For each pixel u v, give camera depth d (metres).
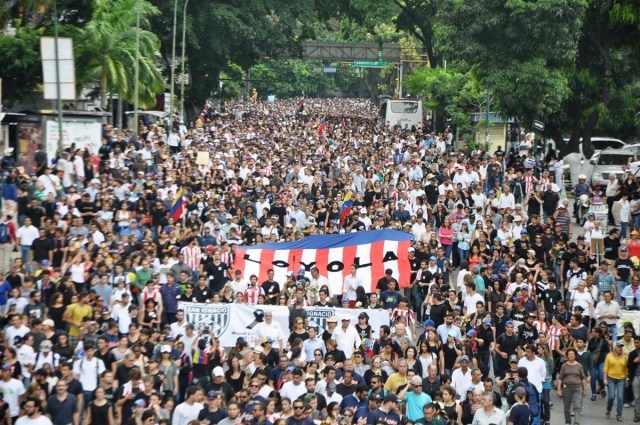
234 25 85.94
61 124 43.81
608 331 28.20
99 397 21.84
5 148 52.09
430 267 31.94
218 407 21.25
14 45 58.22
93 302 27.20
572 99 56.91
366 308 28.16
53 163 44.19
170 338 24.11
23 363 24.31
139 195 38.91
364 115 149.25
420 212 36.56
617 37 55.94
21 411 21.58
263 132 81.56
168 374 23.78
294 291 28.69
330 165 52.94
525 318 27.55
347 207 39.78
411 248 31.69
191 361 25.22
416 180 43.09
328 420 21.33
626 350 26.69
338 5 102.62
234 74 96.62
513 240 36.06
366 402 21.70
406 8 95.62
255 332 26.38
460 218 37.94
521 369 23.70
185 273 29.80
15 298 27.91
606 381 26.69
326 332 25.94
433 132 88.69
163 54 87.88
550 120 57.53
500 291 29.72
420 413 21.89
